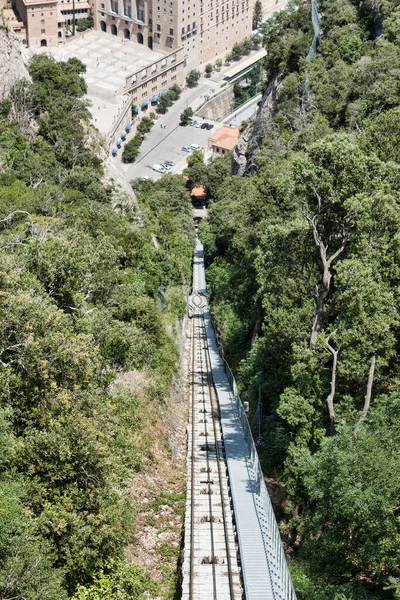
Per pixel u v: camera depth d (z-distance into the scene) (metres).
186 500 43.66
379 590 33.41
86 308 44.47
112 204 89.62
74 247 42.69
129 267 70.56
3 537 26.27
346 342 41.03
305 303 49.50
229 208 103.62
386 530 32.66
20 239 45.56
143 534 39.88
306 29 129.25
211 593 34.69
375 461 32.88
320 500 37.16
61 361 32.91
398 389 38.28
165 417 53.47
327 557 35.56
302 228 45.28
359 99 86.38
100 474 31.73
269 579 35.47
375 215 42.09
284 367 51.72
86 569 30.94
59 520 29.11
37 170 80.38
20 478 29.52
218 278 97.25
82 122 99.81
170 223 106.06
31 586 26.62
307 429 42.84
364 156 43.03
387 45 93.50
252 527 40.53
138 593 32.38
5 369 31.80
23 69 99.12
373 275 41.94
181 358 71.44
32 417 31.58
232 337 76.75
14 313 32.41
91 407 33.66
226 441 53.62
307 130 81.25
